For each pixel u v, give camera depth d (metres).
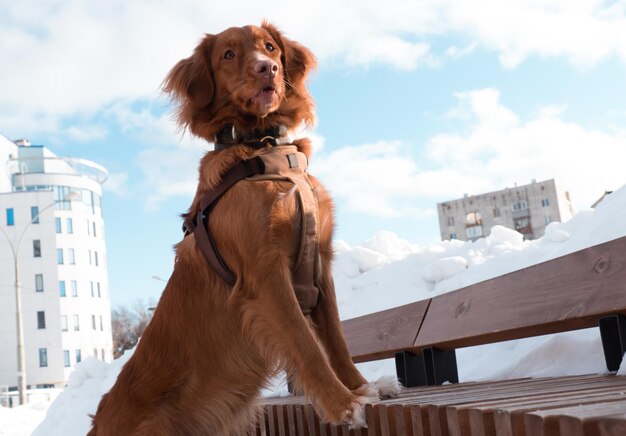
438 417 2.09
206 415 3.24
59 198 61.28
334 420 2.69
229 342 3.17
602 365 3.47
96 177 67.81
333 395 2.73
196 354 3.19
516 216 88.94
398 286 8.48
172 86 3.59
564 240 7.64
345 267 9.36
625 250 2.74
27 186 61.91
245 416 3.38
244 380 3.22
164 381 3.18
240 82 3.31
